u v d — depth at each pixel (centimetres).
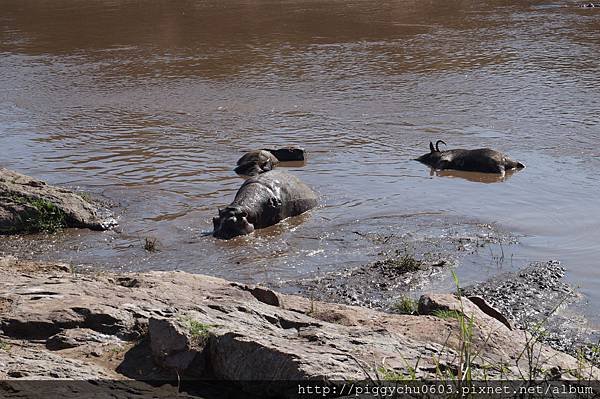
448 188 2386
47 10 6125
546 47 4588
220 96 3547
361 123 3103
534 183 2431
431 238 1998
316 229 2080
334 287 1712
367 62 4231
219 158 2667
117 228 2081
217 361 995
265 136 2936
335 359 975
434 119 3147
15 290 1227
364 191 2364
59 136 2955
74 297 1190
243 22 5503
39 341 1076
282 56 4400
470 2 6519
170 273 1410
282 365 948
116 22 5569
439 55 4397
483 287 1705
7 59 4419
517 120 3116
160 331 1025
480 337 1140
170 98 3525
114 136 2947
